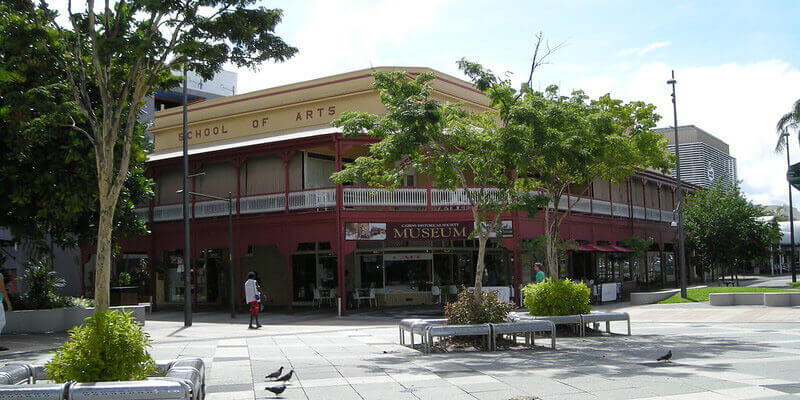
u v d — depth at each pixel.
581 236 33.44
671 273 50.12
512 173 18.55
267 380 10.62
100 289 9.17
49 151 18.36
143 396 7.05
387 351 14.45
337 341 17.05
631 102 20.62
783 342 14.34
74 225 21.66
